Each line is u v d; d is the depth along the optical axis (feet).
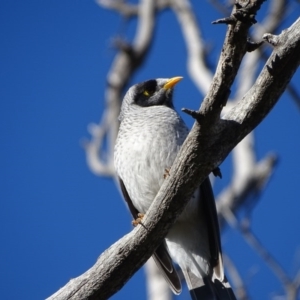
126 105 40.68
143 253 26.43
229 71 21.42
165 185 24.85
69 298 26.76
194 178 24.34
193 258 33.88
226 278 32.22
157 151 33.91
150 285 41.63
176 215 25.49
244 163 44.57
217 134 23.54
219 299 31.99
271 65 23.06
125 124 35.55
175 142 33.99
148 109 35.91
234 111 24.14
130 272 26.73
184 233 33.94
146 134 34.17
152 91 40.24
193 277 33.71
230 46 21.01
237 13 20.18
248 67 44.88
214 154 23.80
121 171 35.37
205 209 33.63
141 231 25.91
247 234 32.89
